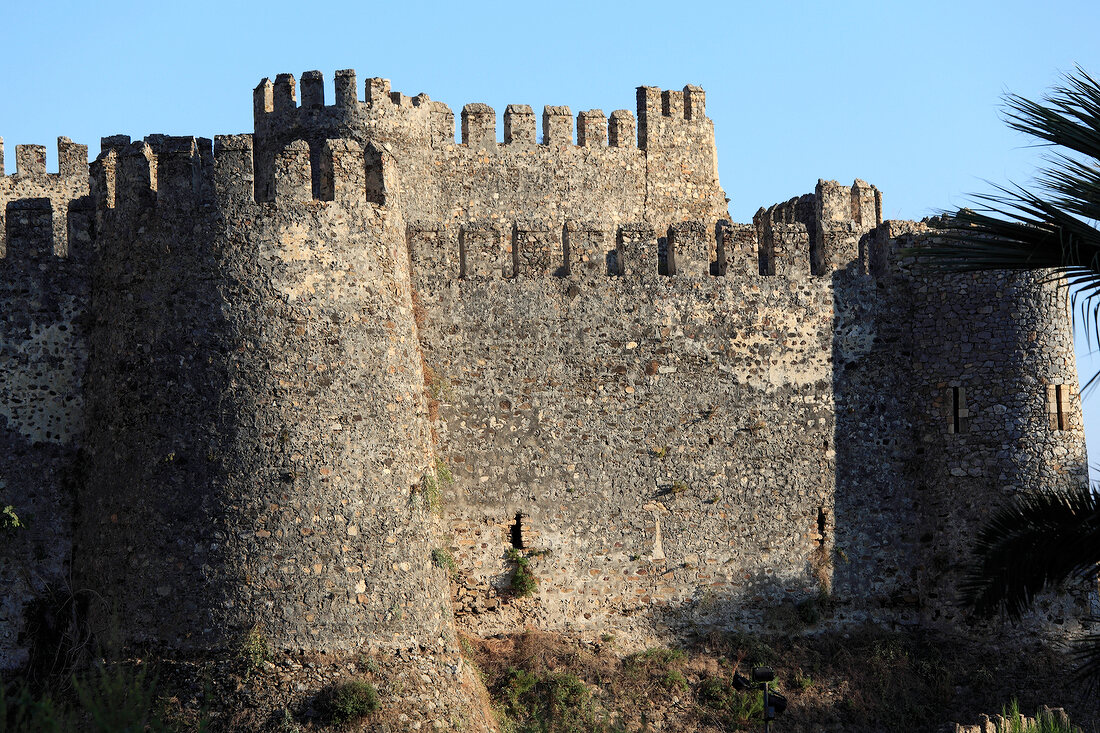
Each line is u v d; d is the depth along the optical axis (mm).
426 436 34125
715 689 34281
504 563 35062
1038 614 35469
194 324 31578
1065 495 22094
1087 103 19297
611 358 36406
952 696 34719
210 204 32031
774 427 37094
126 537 31250
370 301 32438
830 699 34594
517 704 33031
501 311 35938
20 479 33188
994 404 36562
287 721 29125
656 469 36281
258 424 31078
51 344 33781
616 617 35531
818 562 36719
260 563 30531
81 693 21703
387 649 30953
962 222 19953
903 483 37438
